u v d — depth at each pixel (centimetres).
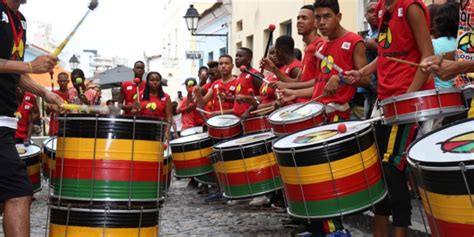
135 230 430
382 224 476
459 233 296
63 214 429
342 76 509
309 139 456
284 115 564
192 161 926
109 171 423
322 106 541
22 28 431
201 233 686
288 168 448
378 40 475
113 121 423
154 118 434
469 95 464
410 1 444
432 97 400
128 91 1049
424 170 304
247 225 730
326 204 435
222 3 2280
